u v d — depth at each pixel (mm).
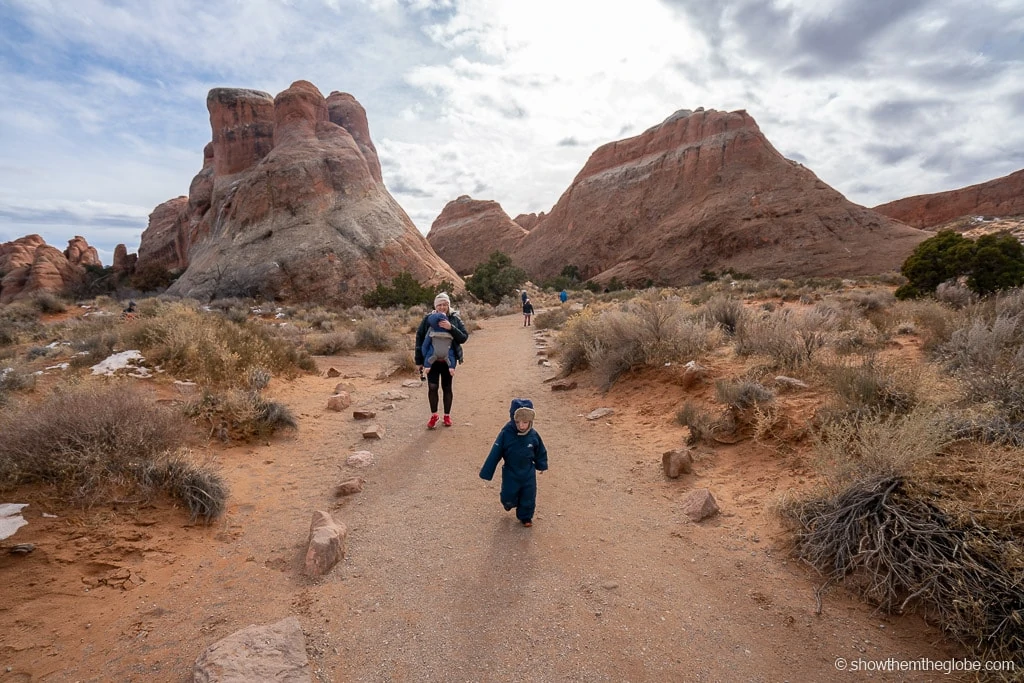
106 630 3033
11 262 66188
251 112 63344
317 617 3213
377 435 7082
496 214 155375
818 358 6863
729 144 104188
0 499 3988
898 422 4016
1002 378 4727
